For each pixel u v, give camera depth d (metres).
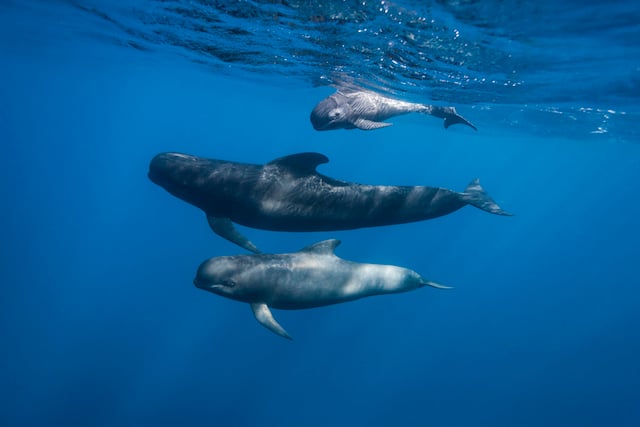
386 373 31.58
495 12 8.99
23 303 32.75
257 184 8.23
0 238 44.25
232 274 7.18
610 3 8.15
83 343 29.69
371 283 8.61
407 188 9.05
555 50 11.45
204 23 14.08
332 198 8.47
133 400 26.12
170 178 8.59
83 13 16.08
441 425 27.56
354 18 10.80
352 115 10.40
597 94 16.33
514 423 28.11
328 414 27.44
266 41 14.92
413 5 9.13
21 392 24.84
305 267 7.86
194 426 25.17
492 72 14.14
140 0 12.82
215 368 29.92
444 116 14.00
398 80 16.61
